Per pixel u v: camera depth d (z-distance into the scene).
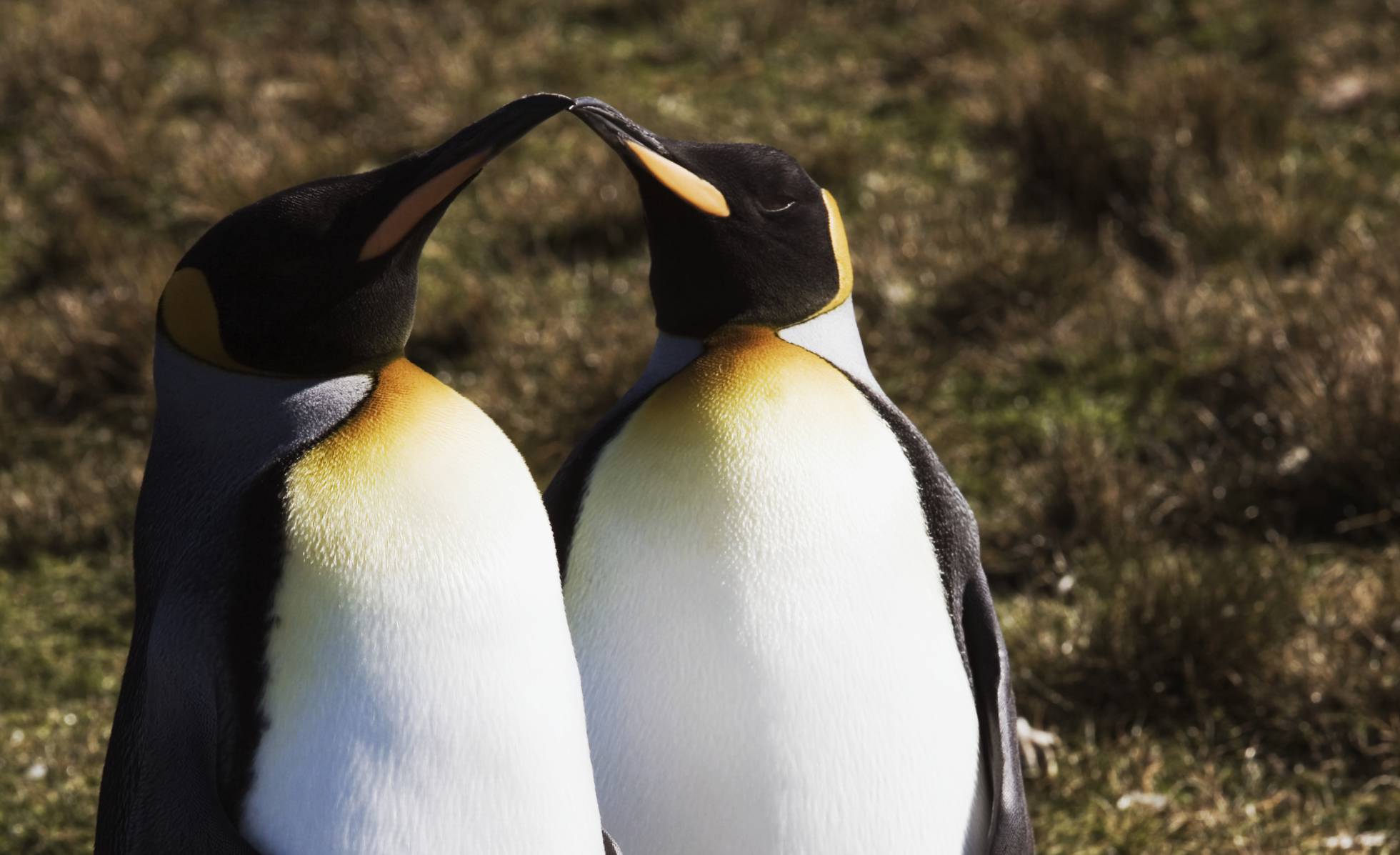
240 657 3.63
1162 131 11.15
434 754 3.65
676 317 4.73
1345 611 6.99
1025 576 7.68
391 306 3.87
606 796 4.45
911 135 12.28
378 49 14.12
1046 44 13.32
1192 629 6.83
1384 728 6.33
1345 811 6.14
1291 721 6.56
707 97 13.16
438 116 12.87
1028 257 9.91
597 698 4.40
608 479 4.46
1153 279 9.91
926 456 4.66
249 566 3.66
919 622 4.41
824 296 4.74
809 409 4.40
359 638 3.62
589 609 4.42
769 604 4.26
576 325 9.87
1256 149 11.10
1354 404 7.94
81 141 12.62
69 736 6.93
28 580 8.27
